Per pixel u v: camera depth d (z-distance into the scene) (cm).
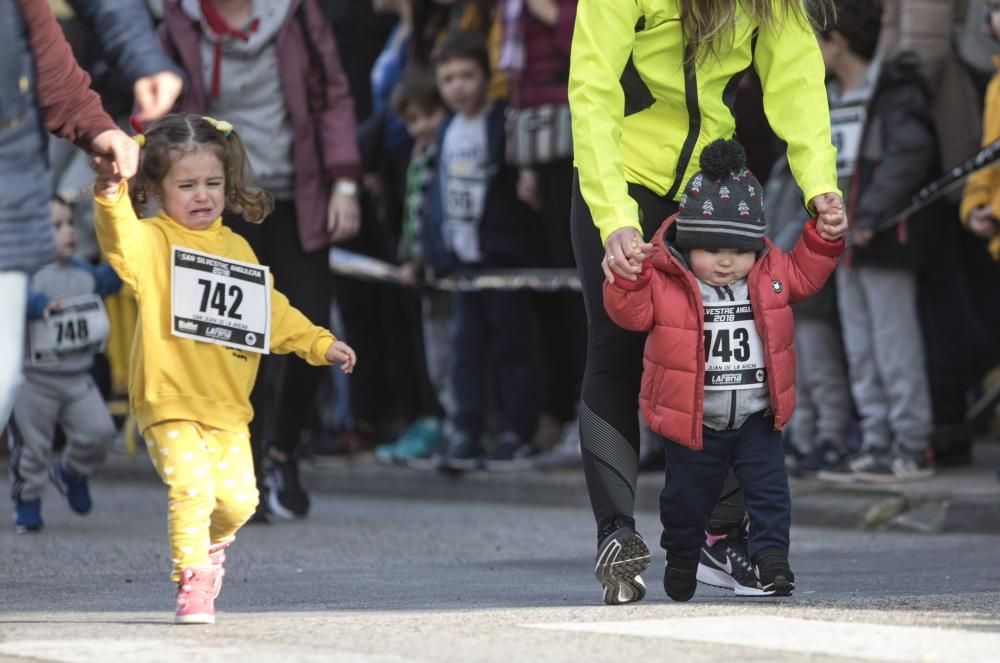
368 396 3862
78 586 1938
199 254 1567
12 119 1332
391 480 3609
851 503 2705
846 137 2844
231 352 1573
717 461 1572
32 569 2145
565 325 3522
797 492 2819
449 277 3428
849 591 1753
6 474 4350
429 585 1923
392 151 3747
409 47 3656
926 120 2795
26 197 1334
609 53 1562
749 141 3192
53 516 3062
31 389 2725
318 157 2741
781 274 1566
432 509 3197
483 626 1395
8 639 1367
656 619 1420
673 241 1588
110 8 1596
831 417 2925
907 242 2789
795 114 1598
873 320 2823
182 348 1546
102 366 4153
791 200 2903
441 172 3438
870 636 1295
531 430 3431
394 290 3806
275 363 3089
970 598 1623
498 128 3359
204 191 1579
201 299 1559
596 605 1593
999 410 3625
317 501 3444
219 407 1556
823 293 2905
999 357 3394
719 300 1556
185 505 1504
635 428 1608
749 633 1316
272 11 2705
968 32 2873
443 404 3656
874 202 2783
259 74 2702
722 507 1666
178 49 2686
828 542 2477
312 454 3891
